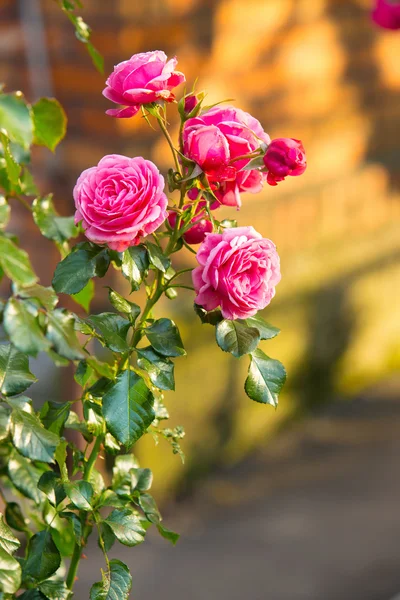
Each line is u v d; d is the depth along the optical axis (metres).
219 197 1.38
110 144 5.35
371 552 5.42
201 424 6.21
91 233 1.25
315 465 6.63
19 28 5.33
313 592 4.98
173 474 6.00
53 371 5.07
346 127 7.14
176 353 1.33
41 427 1.24
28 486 1.48
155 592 4.93
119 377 1.29
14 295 1.11
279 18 6.23
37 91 5.38
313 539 5.59
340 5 6.81
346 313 7.47
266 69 6.23
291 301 7.00
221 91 5.85
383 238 7.75
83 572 4.95
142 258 1.33
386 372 8.05
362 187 7.37
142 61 1.34
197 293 1.28
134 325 1.36
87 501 1.34
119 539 1.34
